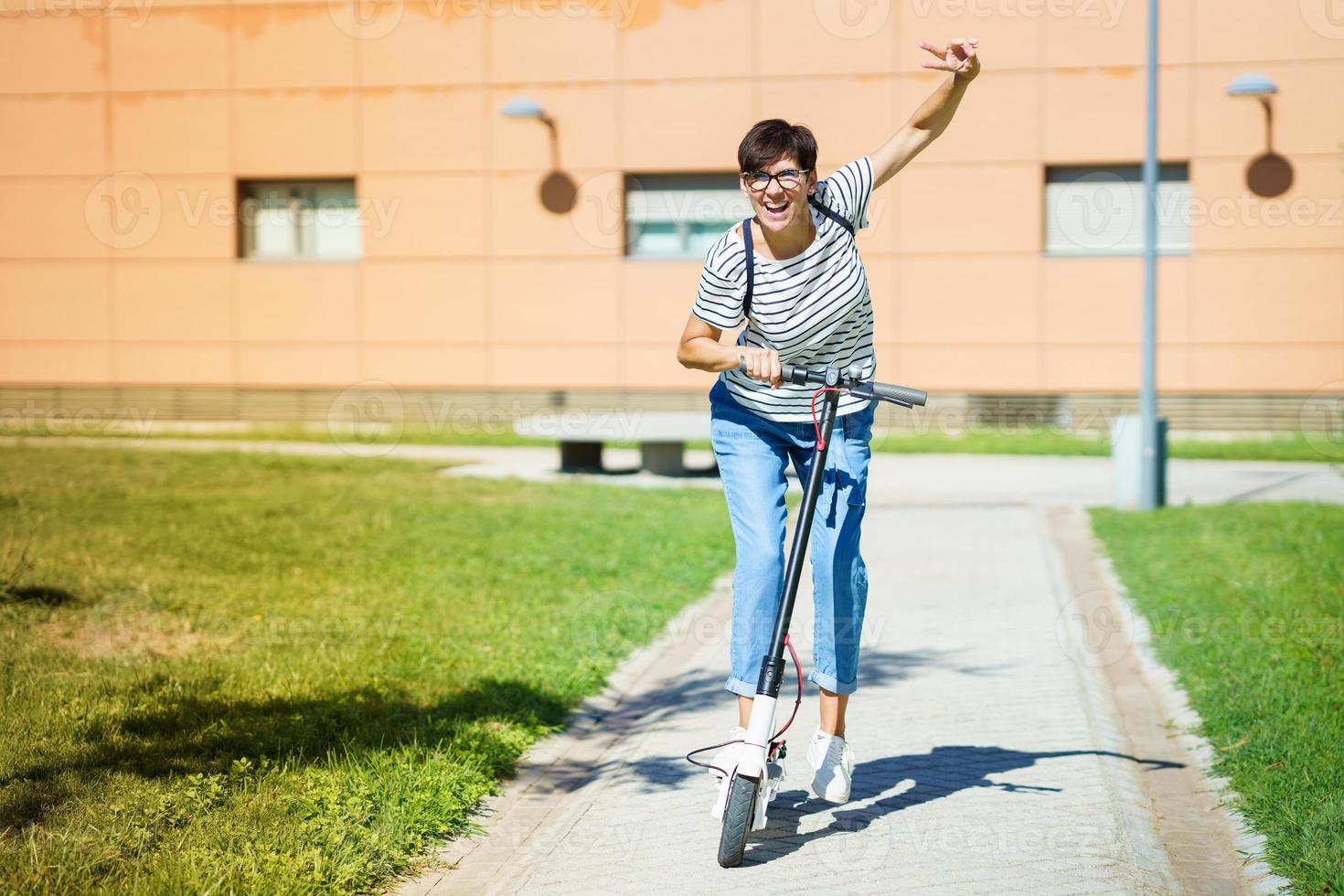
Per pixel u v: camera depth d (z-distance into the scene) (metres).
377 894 3.75
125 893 3.48
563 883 3.83
